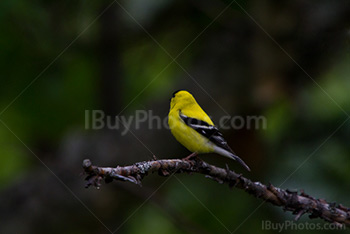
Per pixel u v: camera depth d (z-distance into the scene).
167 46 11.73
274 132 10.13
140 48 12.11
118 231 10.38
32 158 10.61
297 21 10.04
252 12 10.27
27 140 10.77
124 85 11.65
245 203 9.90
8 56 9.87
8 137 10.64
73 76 10.98
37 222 9.84
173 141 10.62
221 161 10.60
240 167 10.20
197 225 9.78
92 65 11.16
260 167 10.05
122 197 10.57
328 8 9.87
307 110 10.01
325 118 9.85
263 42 10.20
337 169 9.12
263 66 10.15
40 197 9.98
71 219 10.08
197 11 11.09
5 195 9.94
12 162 11.22
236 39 10.48
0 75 9.91
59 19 10.35
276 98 9.95
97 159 10.20
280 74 10.12
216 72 10.49
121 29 11.15
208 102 10.31
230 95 10.24
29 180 10.20
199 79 10.55
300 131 9.91
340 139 9.51
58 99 10.63
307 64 10.14
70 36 10.53
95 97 11.06
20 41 9.88
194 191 10.20
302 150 9.59
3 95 10.08
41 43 10.08
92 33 11.00
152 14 11.10
